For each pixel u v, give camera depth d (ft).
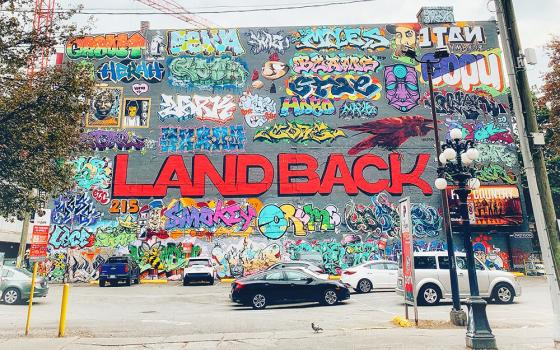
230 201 93.86
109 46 102.27
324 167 95.86
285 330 34.81
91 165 94.94
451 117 98.68
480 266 50.93
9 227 120.37
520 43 29.60
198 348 27.96
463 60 101.81
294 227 92.48
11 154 35.68
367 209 93.50
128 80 100.37
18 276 54.70
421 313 42.93
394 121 98.48
